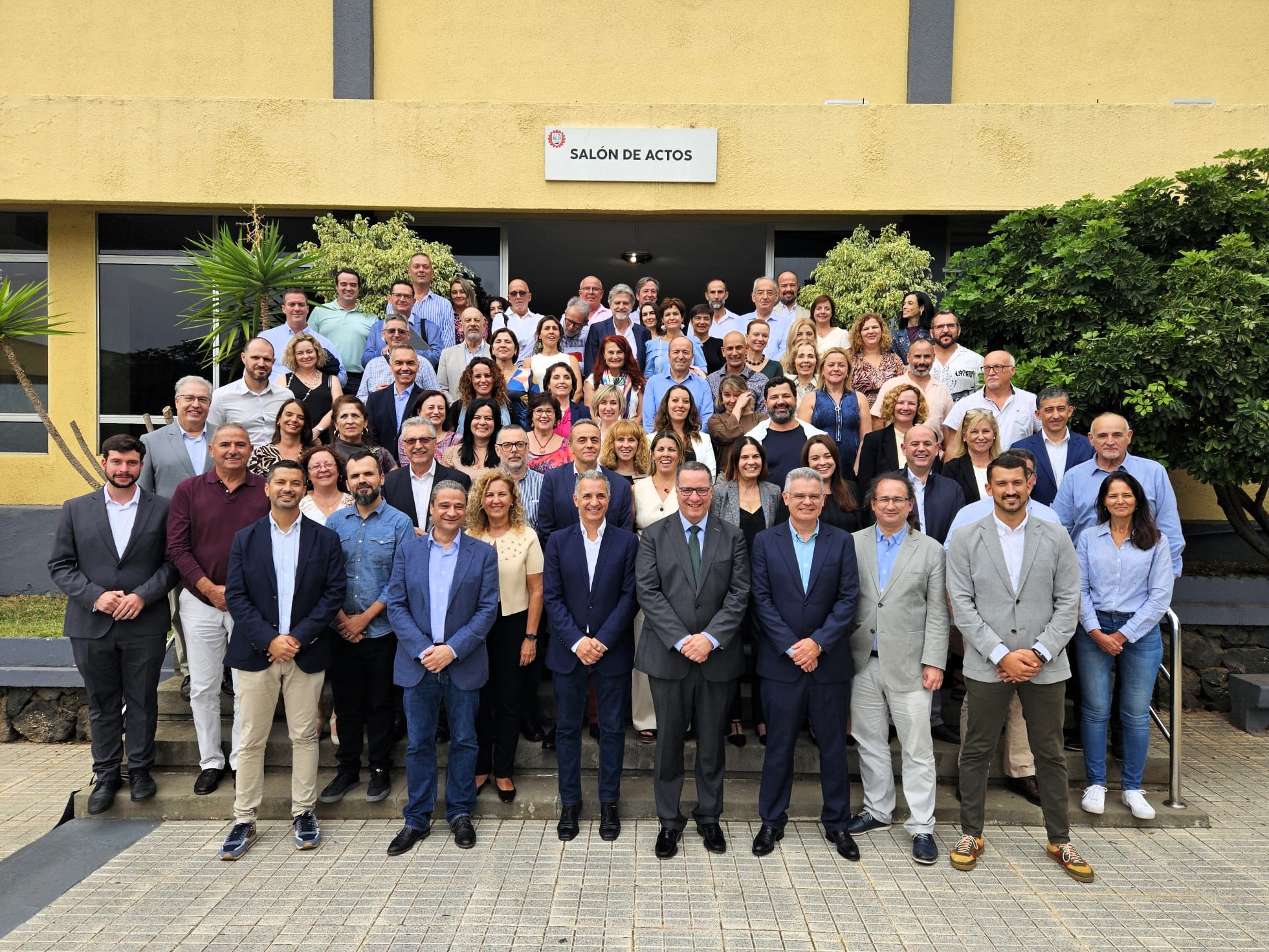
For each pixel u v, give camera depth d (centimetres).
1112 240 629
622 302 712
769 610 428
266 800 462
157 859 414
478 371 570
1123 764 470
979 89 859
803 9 857
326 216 812
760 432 559
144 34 854
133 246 884
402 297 704
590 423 493
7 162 804
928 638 425
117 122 805
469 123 817
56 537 463
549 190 824
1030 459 429
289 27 856
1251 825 461
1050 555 413
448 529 431
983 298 673
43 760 565
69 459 720
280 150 811
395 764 503
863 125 812
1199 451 598
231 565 420
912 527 437
